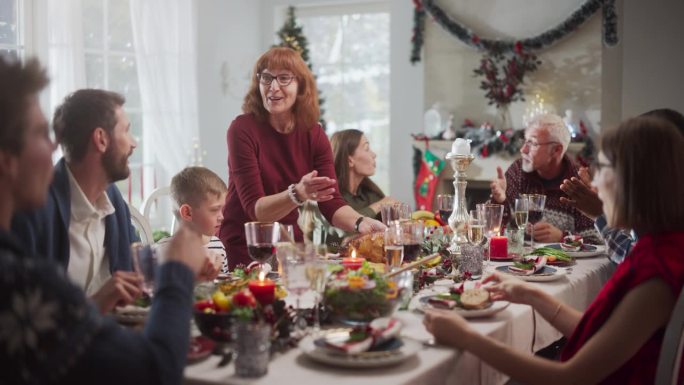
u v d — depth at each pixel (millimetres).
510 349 1559
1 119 1126
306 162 2920
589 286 2516
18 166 1152
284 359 1492
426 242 2557
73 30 4887
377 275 1686
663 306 1480
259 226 1938
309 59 6551
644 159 1529
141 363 1166
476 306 1835
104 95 1926
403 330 1723
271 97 2727
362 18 6766
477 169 6156
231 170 2840
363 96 6840
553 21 5949
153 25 5555
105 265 2074
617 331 1491
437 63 6316
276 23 6957
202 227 2615
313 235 3254
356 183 3633
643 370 1567
